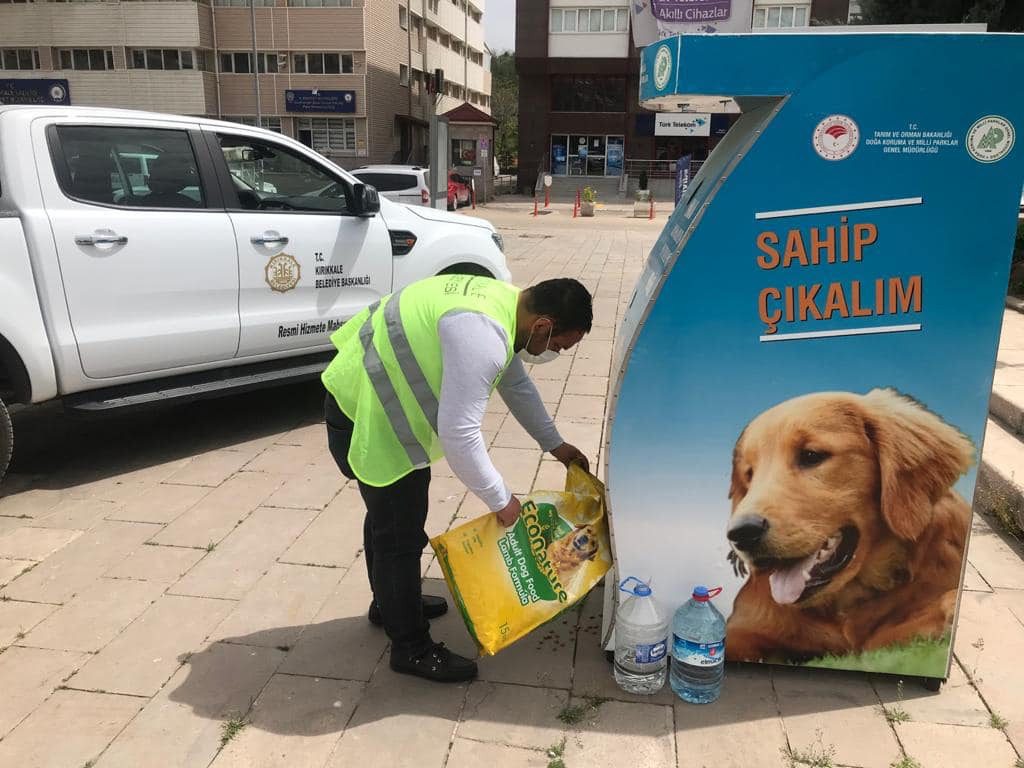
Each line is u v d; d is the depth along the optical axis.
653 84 2.37
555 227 21.11
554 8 34.50
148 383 4.46
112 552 3.53
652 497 2.51
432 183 9.38
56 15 33.50
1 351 3.84
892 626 2.55
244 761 2.30
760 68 2.15
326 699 2.57
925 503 2.43
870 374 2.35
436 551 2.54
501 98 69.88
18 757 2.31
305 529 3.76
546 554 2.54
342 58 34.38
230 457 4.70
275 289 4.83
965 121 2.15
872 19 13.37
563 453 2.78
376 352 2.38
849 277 2.29
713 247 2.29
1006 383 5.00
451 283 2.41
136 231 4.19
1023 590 3.21
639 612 2.49
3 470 4.04
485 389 2.24
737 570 2.55
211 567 3.41
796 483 2.46
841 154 2.20
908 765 2.27
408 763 2.29
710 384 2.40
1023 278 7.94
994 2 11.70
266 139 4.85
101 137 4.16
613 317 8.29
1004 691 2.59
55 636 2.91
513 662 2.76
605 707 2.52
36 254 3.86
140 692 2.60
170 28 33.12
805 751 2.33
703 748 2.35
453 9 49.28
